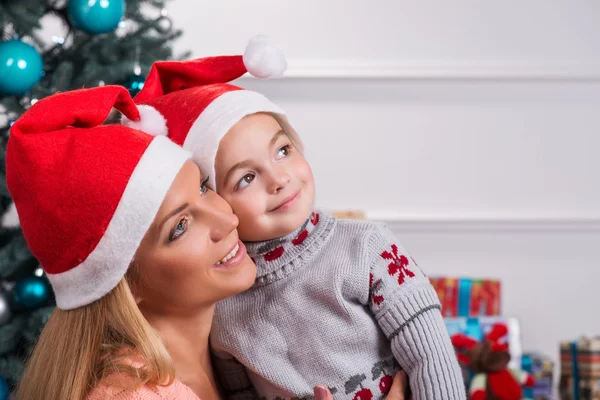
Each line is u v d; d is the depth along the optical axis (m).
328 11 3.05
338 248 1.34
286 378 1.31
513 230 3.16
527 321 3.18
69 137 1.09
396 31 3.06
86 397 1.09
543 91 3.11
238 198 1.26
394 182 3.14
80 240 1.08
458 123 3.12
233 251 1.19
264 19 3.06
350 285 1.30
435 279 2.81
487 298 2.78
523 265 3.17
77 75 2.21
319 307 1.31
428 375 1.26
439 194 3.14
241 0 3.05
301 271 1.32
